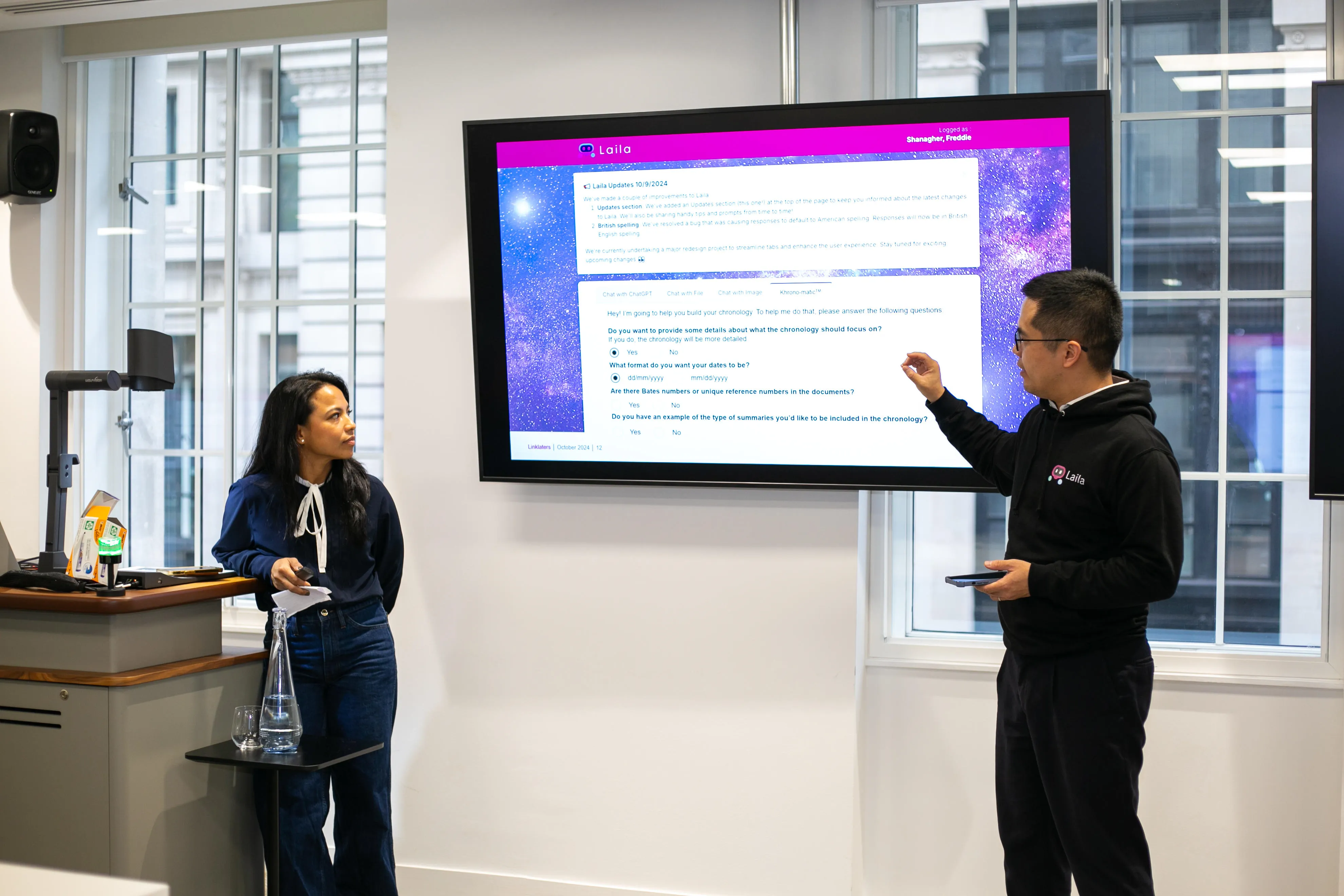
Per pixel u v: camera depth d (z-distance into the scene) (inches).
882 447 113.4
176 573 102.0
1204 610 118.6
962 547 124.7
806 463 115.4
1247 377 117.6
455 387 129.3
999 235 108.6
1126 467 84.7
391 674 107.9
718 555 121.6
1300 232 116.3
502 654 127.6
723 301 115.5
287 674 95.0
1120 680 86.5
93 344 148.7
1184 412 119.1
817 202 112.1
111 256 149.6
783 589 119.9
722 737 121.3
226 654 103.0
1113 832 85.8
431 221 129.7
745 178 113.3
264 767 90.0
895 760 122.7
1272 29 116.7
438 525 129.6
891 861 122.7
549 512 126.4
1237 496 117.8
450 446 129.3
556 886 125.3
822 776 118.6
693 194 114.7
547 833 126.0
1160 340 119.6
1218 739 114.6
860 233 111.6
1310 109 113.3
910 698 122.3
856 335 112.8
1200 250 118.5
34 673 91.6
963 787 120.9
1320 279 101.9
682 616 122.6
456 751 128.7
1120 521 85.2
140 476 148.7
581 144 116.2
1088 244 106.7
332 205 143.4
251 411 145.8
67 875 40.6
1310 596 116.3
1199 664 116.1
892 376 112.4
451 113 129.0
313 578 103.1
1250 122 117.2
